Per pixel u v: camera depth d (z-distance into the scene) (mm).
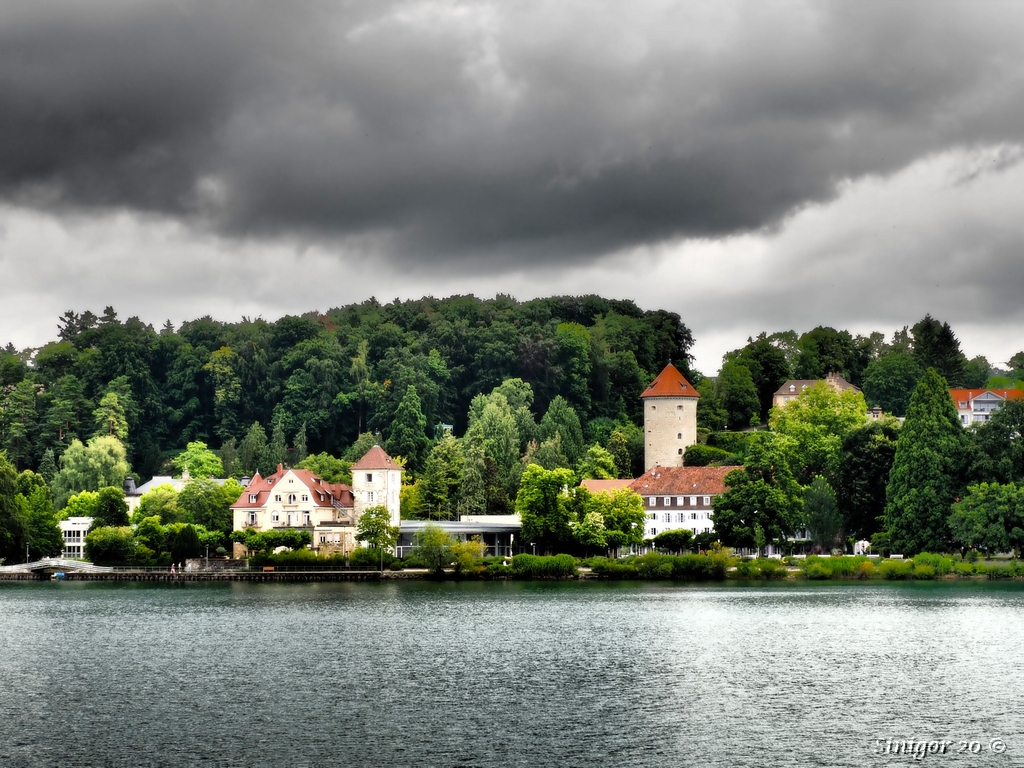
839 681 116688
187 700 108438
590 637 149125
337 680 118625
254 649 140250
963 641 143875
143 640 149125
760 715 100875
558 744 91438
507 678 119312
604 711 102688
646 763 86125
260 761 87312
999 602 190875
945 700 106750
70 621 171250
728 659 130625
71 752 90000
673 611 179625
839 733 94438
